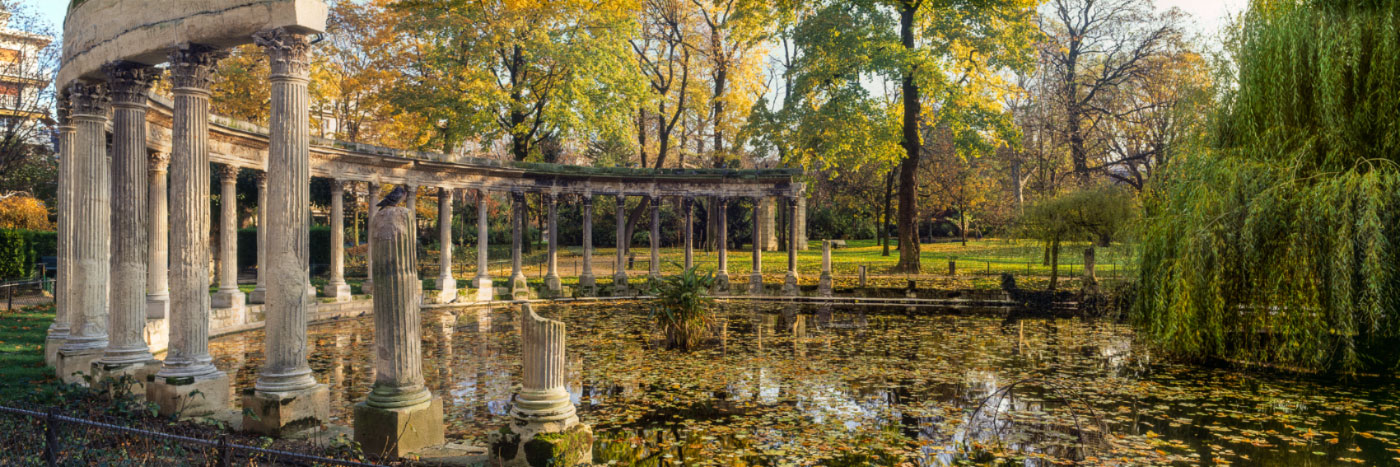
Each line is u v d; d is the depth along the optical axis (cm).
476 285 3145
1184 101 1850
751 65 4312
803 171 3319
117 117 1203
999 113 3653
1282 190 1455
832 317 2573
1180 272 1561
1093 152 4284
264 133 2245
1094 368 1583
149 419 1020
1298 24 1527
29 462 712
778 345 1912
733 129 4325
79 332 1309
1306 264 1410
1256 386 1392
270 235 1020
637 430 1088
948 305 2989
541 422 851
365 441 904
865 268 3547
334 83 3653
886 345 1917
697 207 6291
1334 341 1448
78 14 1323
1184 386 1391
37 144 3094
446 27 3344
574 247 5562
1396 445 1013
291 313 1013
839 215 6788
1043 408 1222
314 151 2459
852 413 1189
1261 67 1560
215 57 1119
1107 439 1034
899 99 4500
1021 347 1884
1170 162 1795
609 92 3616
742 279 3550
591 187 3338
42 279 2550
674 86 4525
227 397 1132
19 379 1252
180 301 1094
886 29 3522
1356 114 1446
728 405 1245
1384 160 1388
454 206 5700
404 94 3500
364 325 2328
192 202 1099
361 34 3784
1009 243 3803
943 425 1116
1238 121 1608
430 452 907
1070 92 4272
